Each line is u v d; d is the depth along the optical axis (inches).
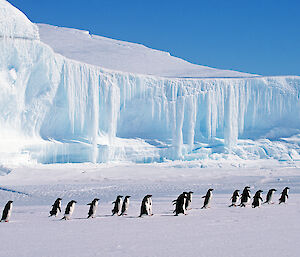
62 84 2849.4
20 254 373.1
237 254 353.7
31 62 2640.3
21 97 2647.6
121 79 3186.5
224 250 373.1
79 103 2955.2
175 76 3779.5
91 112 2984.7
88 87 3004.4
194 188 1651.1
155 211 802.8
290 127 3585.1
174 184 1840.6
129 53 4655.5
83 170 2309.3
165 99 3324.3
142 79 3270.2
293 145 3459.6
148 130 3395.7
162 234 477.4
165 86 3339.1
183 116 3297.2
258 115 3548.2
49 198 1342.3
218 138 3400.6
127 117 3309.5
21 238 470.6
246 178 2044.8
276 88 3548.2
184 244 408.8
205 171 2412.6
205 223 567.2
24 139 2684.5
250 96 3503.9
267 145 3410.4
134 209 887.1
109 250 385.7
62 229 548.7
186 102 3319.4
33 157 2669.8
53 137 2886.3
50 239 459.2
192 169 2539.4
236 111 3393.2
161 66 4330.7
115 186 1734.7
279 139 3501.5
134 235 474.9
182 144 3282.5
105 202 1159.6
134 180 2001.7
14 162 2468.0
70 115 2906.0
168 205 971.9
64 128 2965.1
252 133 3560.5
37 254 371.9
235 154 3299.7
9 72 2578.7
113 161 3105.3
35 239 461.4
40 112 2760.8
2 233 517.3
